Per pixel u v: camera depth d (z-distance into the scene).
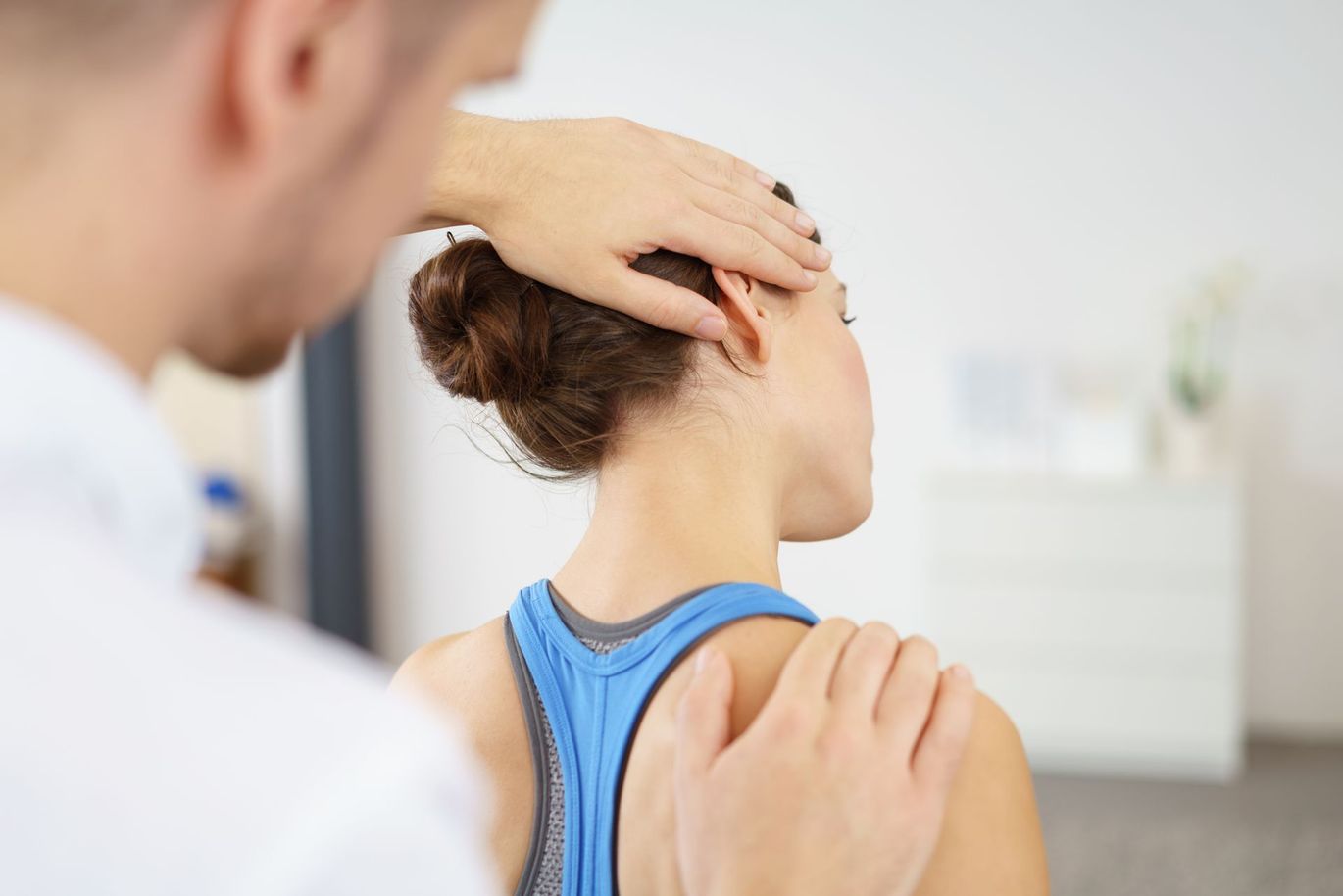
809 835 0.58
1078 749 4.01
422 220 0.90
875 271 4.41
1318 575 4.26
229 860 0.32
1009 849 0.69
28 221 0.35
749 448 0.87
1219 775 3.96
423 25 0.39
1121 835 3.55
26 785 0.32
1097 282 4.29
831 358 0.92
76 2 0.33
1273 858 3.39
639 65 4.45
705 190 0.87
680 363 0.86
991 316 4.36
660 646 0.77
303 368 4.46
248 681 0.34
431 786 0.35
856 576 4.50
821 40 4.37
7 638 0.32
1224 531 3.87
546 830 0.81
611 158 0.87
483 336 0.88
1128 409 4.06
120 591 0.34
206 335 0.40
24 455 0.33
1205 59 4.18
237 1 0.35
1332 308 4.17
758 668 0.73
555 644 0.84
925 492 4.02
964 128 4.32
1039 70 4.27
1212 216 4.21
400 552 4.68
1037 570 3.98
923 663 0.63
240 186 0.37
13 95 0.34
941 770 0.60
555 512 4.61
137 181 0.36
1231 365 4.24
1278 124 4.15
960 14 4.29
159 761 0.32
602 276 0.84
